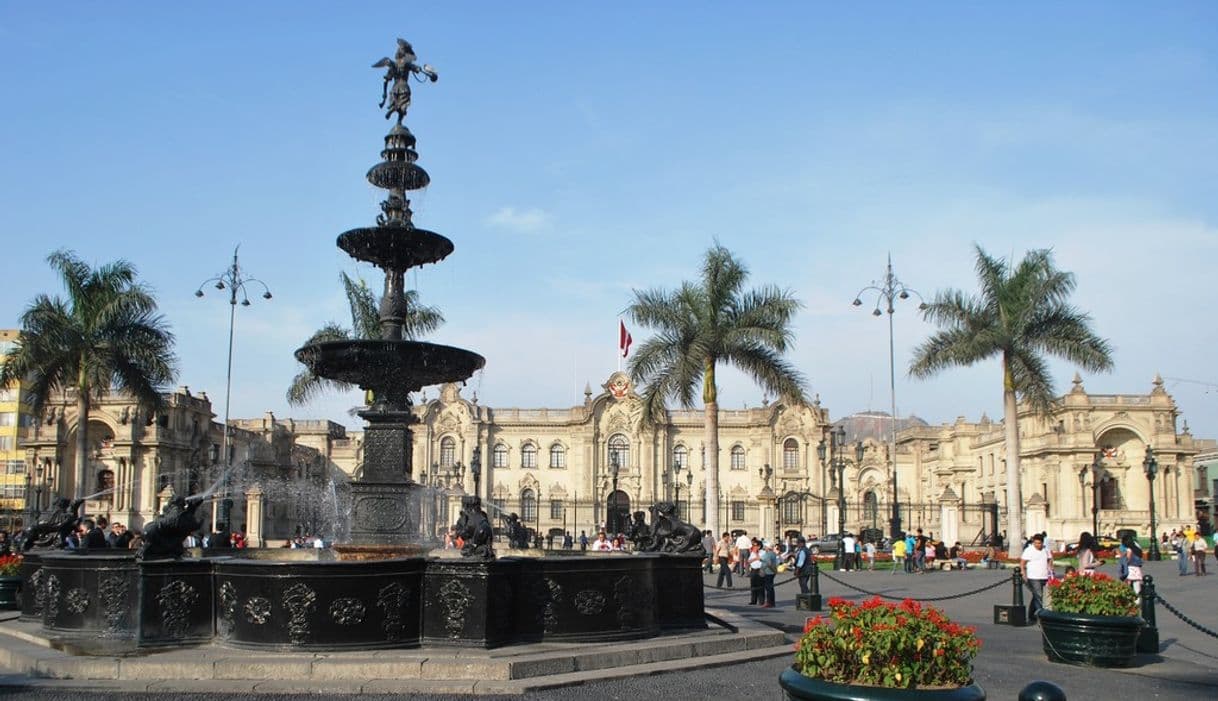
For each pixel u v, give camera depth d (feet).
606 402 296.71
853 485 300.20
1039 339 126.52
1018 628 65.00
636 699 36.29
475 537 41.52
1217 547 143.74
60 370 114.73
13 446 261.65
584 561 43.91
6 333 260.01
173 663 38.22
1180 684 43.29
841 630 25.55
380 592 40.14
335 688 36.24
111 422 223.71
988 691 40.83
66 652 41.39
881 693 23.77
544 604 42.98
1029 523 181.88
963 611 77.51
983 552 150.00
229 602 41.22
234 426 272.31
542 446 297.33
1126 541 78.48
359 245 54.49
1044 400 126.52
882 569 135.44
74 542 68.18
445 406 295.48
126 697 35.50
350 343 51.75
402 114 57.47
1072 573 51.16
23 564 54.08
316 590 39.58
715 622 54.24
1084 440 237.45
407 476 53.88
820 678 25.22
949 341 131.23
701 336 113.70
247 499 164.25
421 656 39.04
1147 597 53.57
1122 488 244.63
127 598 44.45
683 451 296.92
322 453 305.53
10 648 43.83
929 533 280.10
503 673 38.01
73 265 116.37
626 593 44.91
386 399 54.24
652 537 50.78
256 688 36.17
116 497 219.61
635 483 292.20
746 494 294.05
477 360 55.01
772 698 36.73
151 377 117.70
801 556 77.77
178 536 43.42
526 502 293.23
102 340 114.83
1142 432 240.73
